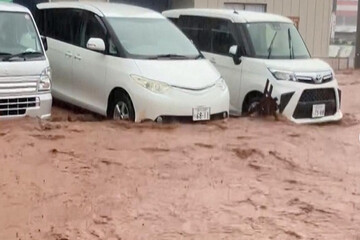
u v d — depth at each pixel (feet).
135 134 37.17
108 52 40.24
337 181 33.06
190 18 46.62
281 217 29.48
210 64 41.19
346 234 28.48
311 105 42.19
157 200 30.35
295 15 80.12
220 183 32.14
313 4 80.74
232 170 33.65
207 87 39.32
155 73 38.65
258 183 32.37
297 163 35.04
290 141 38.14
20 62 37.81
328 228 28.84
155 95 38.17
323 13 81.41
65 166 33.01
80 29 42.34
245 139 37.76
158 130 37.81
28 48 38.93
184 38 42.24
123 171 32.81
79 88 41.91
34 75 38.06
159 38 41.27
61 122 39.17
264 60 42.50
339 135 40.29
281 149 36.68
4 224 28.30
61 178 31.83
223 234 28.22
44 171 32.42
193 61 40.57
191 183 32.01
